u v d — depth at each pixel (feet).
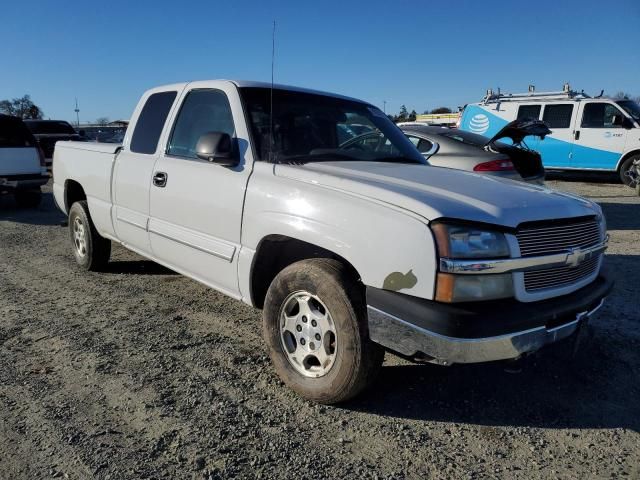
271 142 12.51
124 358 12.66
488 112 53.47
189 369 12.14
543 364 12.64
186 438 9.50
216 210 12.64
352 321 9.84
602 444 9.64
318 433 9.77
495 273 9.05
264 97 13.41
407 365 12.51
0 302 16.55
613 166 47.32
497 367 12.45
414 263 8.98
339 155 13.11
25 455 8.93
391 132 15.20
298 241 11.39
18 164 34.58
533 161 26.21
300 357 10.96
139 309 16.03
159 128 15.47
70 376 11.70
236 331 14.44
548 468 8.95
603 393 11.44
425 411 10.60
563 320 9.95
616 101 47.14
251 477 8.54
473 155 24.70
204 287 18.20
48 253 23.27
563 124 49.39
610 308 16.47
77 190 20.54
